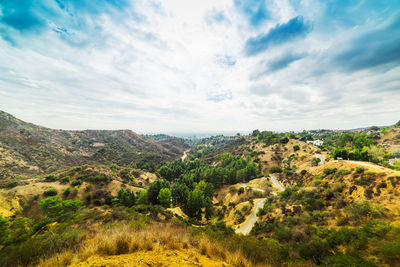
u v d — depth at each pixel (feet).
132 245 14.88
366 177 67.41
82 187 151.74
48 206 106.01
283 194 99.14
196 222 103.81
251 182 185.57
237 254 16.16
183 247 17.20
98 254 13.47
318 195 75.92
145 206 87.25
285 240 48.42
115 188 165.78
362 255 26.84
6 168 194.08
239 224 101.50
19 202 118.21
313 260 31.45
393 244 24.86
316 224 55.01
